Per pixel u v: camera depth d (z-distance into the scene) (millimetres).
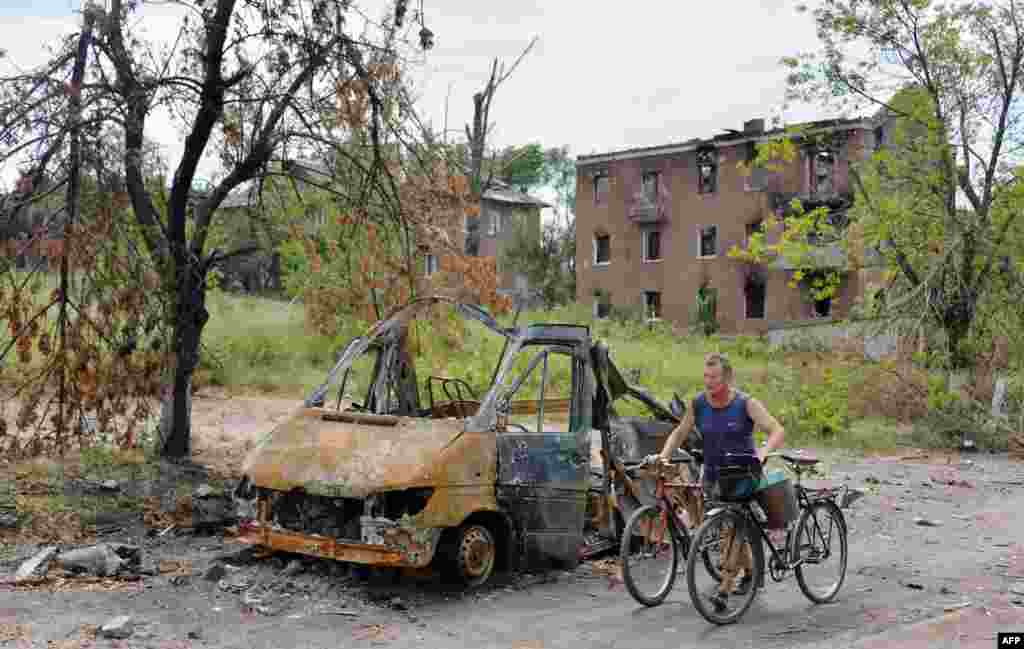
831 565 6984
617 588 7086
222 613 6066
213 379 20094
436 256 10430
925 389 17094
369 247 10555
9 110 8477
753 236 19766
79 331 8969
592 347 7805
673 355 28469
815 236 20578
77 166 8766
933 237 18203
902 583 7375
